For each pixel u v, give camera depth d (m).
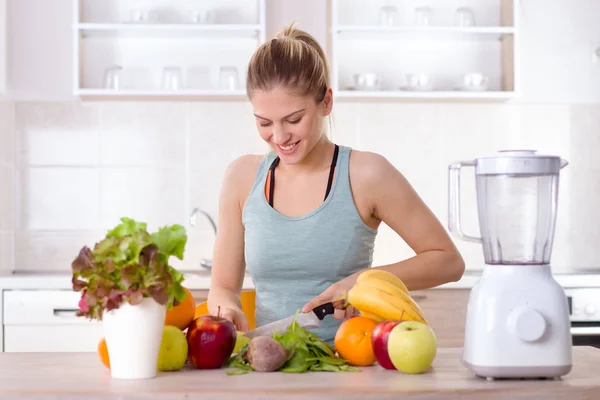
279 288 1.77
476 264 3.56
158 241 1.26
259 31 3.34
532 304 1.26
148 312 1.26
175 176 3.52
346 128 3.53
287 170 1.76
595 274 3.07
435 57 3.51
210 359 1.35
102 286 1.23
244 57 3.48
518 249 1.32
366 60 3.49
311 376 1.29
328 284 1.75
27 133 3.49
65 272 3.37
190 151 3.52
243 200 1.81
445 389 1.19
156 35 3.41
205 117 3.52
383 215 1.76
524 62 3.59
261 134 1.64
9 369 1.38
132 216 3.51
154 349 1.28
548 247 1.32
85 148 3.51
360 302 1.42
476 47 3.51
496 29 3.34
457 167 1.38
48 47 3.49
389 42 3.50
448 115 3.56
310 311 1.48
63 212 3.50
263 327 1.57
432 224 1.76
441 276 1.73
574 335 3.04
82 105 3.50
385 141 3.54
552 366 1.25
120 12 3.45
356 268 1.76
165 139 3.52
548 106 3.59
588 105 3.60
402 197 1.74
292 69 1.56
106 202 3.51
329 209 1.72
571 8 3.60
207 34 3.39
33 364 1.43
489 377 1.26
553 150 3.59
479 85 3.34
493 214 1.33
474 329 1.28
